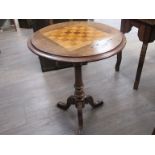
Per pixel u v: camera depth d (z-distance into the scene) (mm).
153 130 1356
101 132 1416
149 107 1618
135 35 2979
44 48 1060
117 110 1601
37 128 1467
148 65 2213
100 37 1162
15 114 1605
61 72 2168
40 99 1763
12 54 2598
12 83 2006
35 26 1878
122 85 1903
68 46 1069
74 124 1489
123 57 2412
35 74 2145
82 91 1405
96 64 2285
